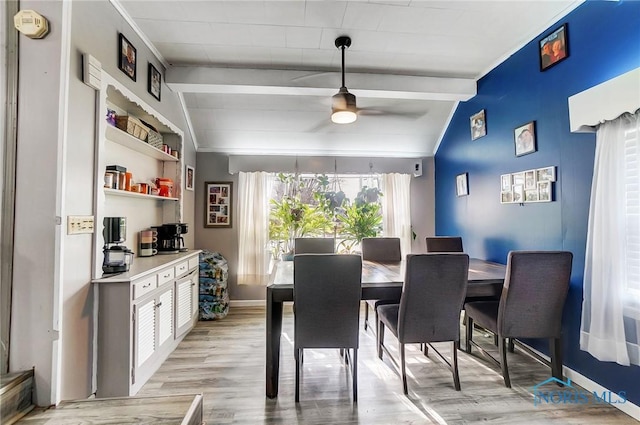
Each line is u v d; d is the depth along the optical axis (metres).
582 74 2.11
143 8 2.17
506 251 2.90
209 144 4.03
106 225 2.14
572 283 2.19
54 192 1.58
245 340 2.96
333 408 1.91
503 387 2.12
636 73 1.65
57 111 1.60
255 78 3.02
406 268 2.02
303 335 2.00
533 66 2.56
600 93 1.86
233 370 2.37
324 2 2.13
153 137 2.72
